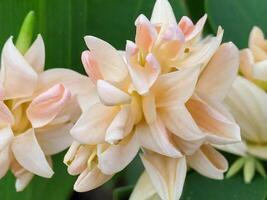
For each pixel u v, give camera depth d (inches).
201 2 13.4
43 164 9.9
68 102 9.8
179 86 9.3
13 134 9.9
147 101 9.3
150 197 11.1
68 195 13.0
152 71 9.2
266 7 13.1
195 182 12.0
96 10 12.5
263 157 11.9
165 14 10.0
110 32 12.5
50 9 12.0
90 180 9.7
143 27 9.3
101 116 9.3
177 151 9.3
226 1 13.1
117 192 12.4
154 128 9.4
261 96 11.5
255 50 11.8
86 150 9.5
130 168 14.1
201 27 9.7
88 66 9.3
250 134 11.9
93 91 9.5
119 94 9.0
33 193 12.7
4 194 12.4
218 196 11.9
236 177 11.9
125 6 12.5
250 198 11.8
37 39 10.1
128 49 9.1
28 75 9.8
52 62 12.2
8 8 11.6
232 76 9.7
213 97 9.7
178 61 9.6
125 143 9.5
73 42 12.2
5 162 10.0
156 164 9.8
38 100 9.8
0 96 9.9
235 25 13.1
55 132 10.2
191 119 9.3
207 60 9.5
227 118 9.5
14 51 9.8
